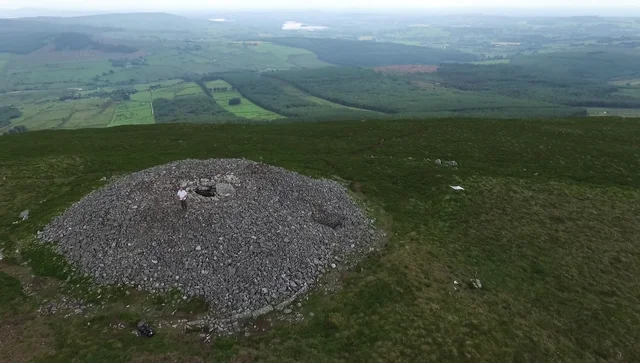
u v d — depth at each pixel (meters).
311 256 32.19
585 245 37.38
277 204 37.22
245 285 28.27
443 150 65.88
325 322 26.02
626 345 26.42
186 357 22.81
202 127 87.31
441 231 39.44
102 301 27.64
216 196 36.44
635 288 31.94
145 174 41.56
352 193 48.19
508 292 30.67
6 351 23.33
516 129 77.12
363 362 22.94
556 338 26.47
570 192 48.25
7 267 31.97
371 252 34.91
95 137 76.94
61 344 23.86
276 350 23.56
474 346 24.70
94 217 35.25
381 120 92.56
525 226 40.66
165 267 29.70
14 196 46.53
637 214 43.19
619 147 65.69
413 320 26.33
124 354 22.84
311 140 74.81
